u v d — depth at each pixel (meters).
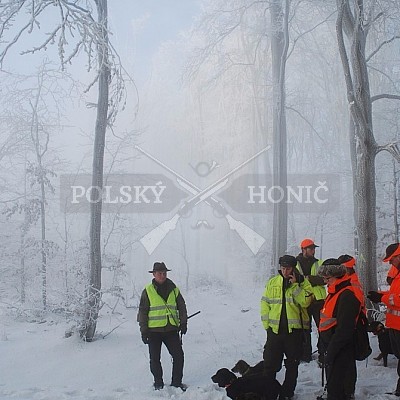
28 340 10.24
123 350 8.99
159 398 6.44
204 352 8.76
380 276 13.98
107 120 10.20
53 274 15.64
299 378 6.99
